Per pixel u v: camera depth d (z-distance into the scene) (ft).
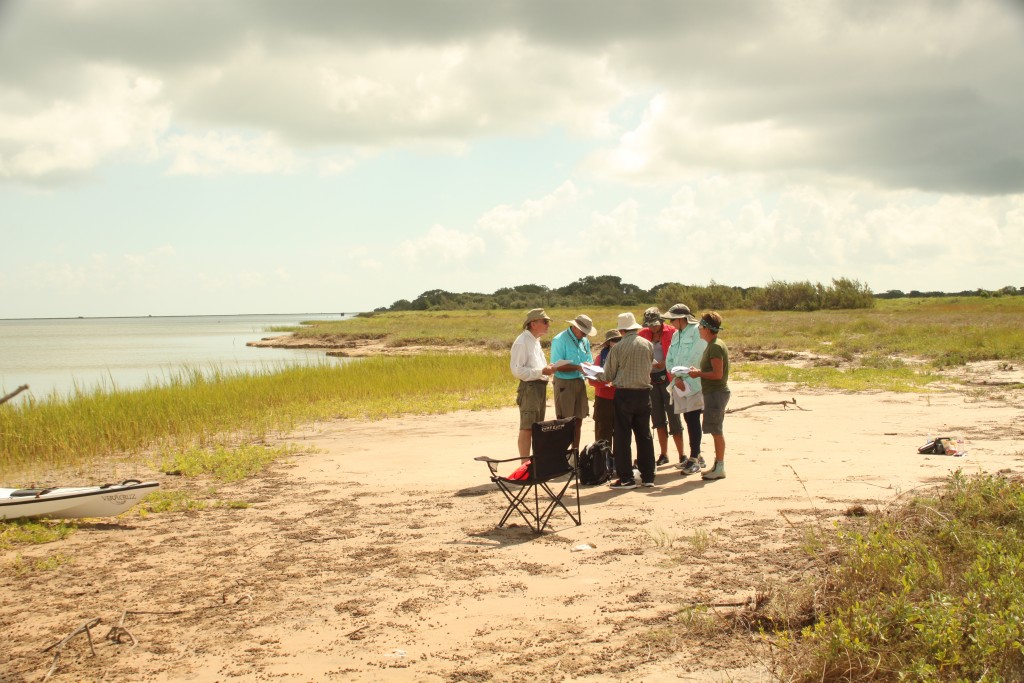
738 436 40.04
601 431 31.37
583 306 454.81
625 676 13.69
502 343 153.69
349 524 25.11
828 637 13.53
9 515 26.03
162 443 44.80
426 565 20.40
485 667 14.29
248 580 19.85
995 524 18.70
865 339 109.70
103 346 245.86
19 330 558.56
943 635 12.77
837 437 38.58
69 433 43.47
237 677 14.33
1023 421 41.75
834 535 20.04
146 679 14.40
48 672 14.74
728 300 284.61
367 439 44.16
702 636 15.14
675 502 25.86
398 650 15.20
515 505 23.81
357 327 259.19
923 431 39.58
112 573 20.89
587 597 17.53
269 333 318.65
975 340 93.35
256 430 47.88
